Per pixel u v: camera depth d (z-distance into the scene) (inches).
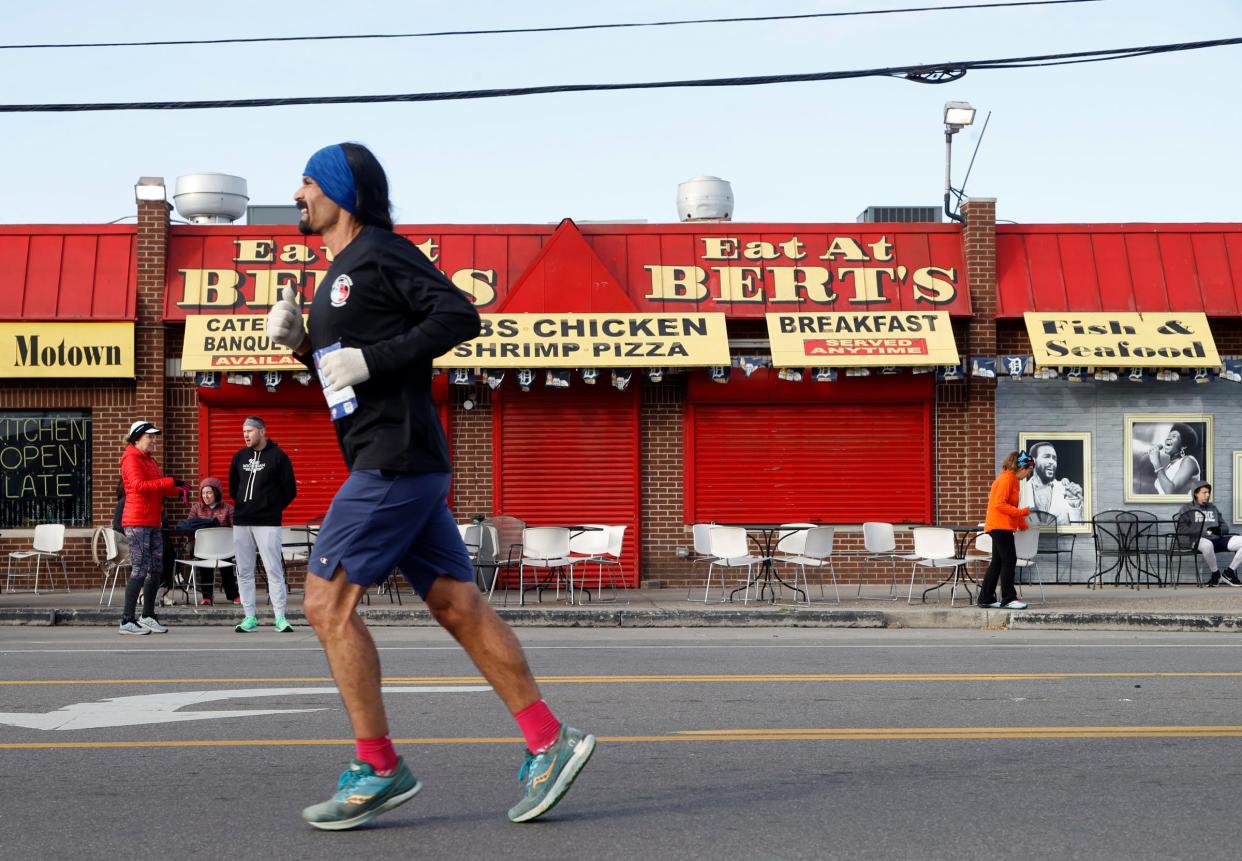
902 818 213.9
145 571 555.5
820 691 362.9
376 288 195.2
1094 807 222.2
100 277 757.9
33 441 756.0
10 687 368.8
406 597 692.7
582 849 193.0
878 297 764.6
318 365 195.3
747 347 766.5
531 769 206.5
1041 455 770.2
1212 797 230.2
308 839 199.6
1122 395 773.3
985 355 765.3
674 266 769.6
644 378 766.5
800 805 223.0
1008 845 197.2
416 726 303.1
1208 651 475.2
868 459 767.7
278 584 567.2
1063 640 527.2
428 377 198.7
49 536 738.8
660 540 764.6
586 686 372.8
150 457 563.8
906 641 519.8
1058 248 782.5
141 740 285.6
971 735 292.4
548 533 652.1
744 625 611.2
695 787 237.6
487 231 784.3
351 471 197.6
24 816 216.2
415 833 202.7
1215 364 744.3
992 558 622.2
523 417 762.2
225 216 880.3
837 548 767.7
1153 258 780.6
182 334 761.0
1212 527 756.0
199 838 201.0
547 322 739.4
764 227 782.5
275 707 331.6
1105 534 765.3
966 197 772.0
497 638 203.6
